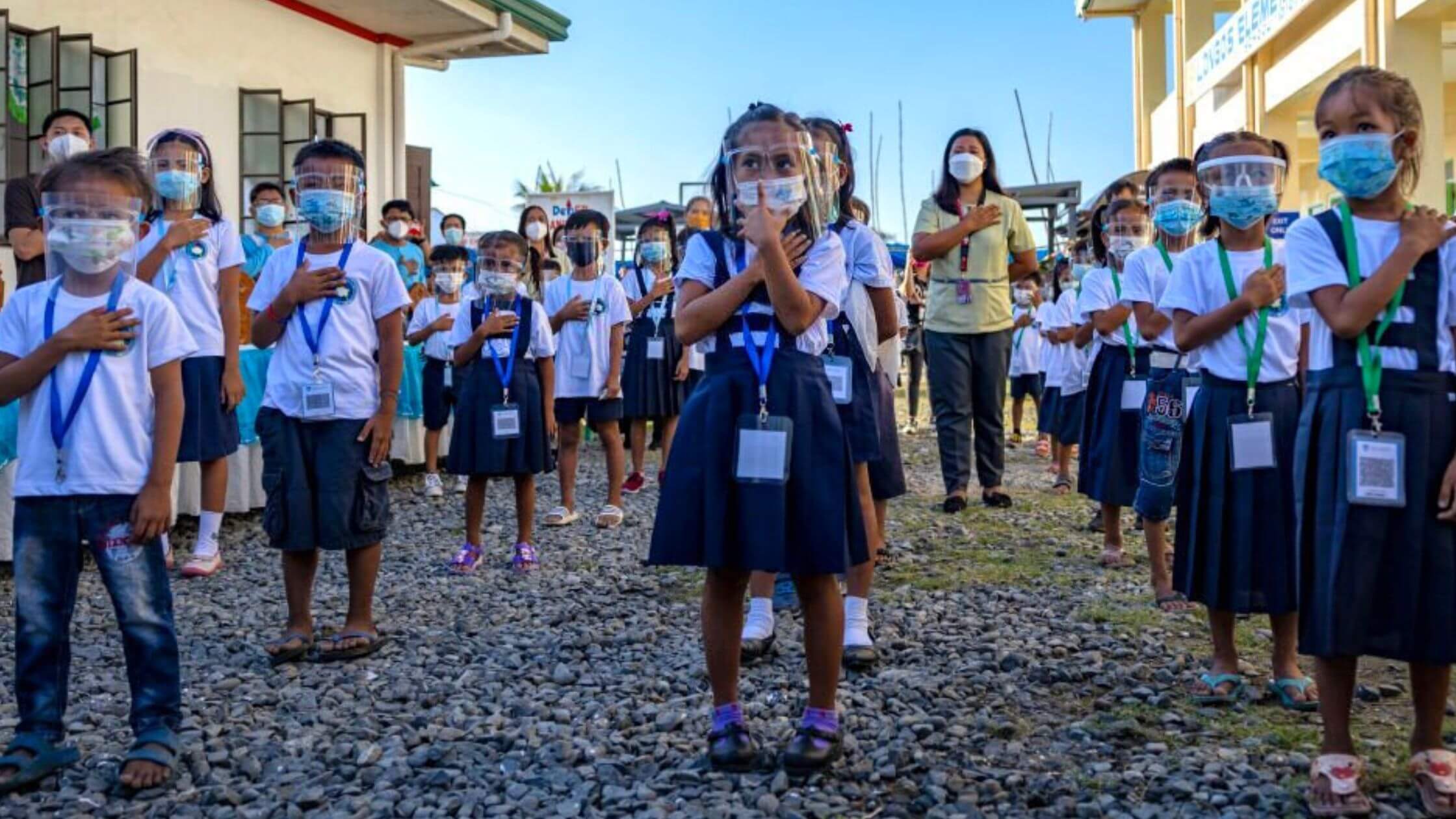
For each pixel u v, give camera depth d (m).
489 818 2.75
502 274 5.79
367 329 4.18
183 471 6.39
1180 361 4.53
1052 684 3.74
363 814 2.78
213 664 4.11
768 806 2.74
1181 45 17.12
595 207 13.88
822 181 3.01
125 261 3.02
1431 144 10.33
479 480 5.80
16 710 3.58
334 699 3.70
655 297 8.05
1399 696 3.55
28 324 2.97
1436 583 2.59
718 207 3.07
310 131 11.25
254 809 2.81
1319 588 2.66
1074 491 8.02
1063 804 2.75
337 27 11.70
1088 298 5.23
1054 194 17.09
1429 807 2.63
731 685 3.04
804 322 2.81
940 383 7.08
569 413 7.05
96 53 9.12
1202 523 3.51
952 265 6.98
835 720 3.03
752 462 2.80
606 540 6.62
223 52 10.35
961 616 4.64
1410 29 10.23
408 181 13.76
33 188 5.54
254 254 7.60
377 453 4.13
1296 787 2.81
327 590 5.39
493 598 5.19
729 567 2.93
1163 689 3.65
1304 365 3.52
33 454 2.93
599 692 3.73
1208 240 3.65
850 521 2.97
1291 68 12.85
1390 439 2.60
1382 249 2.67
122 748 3.23
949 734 3.25
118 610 2.98
